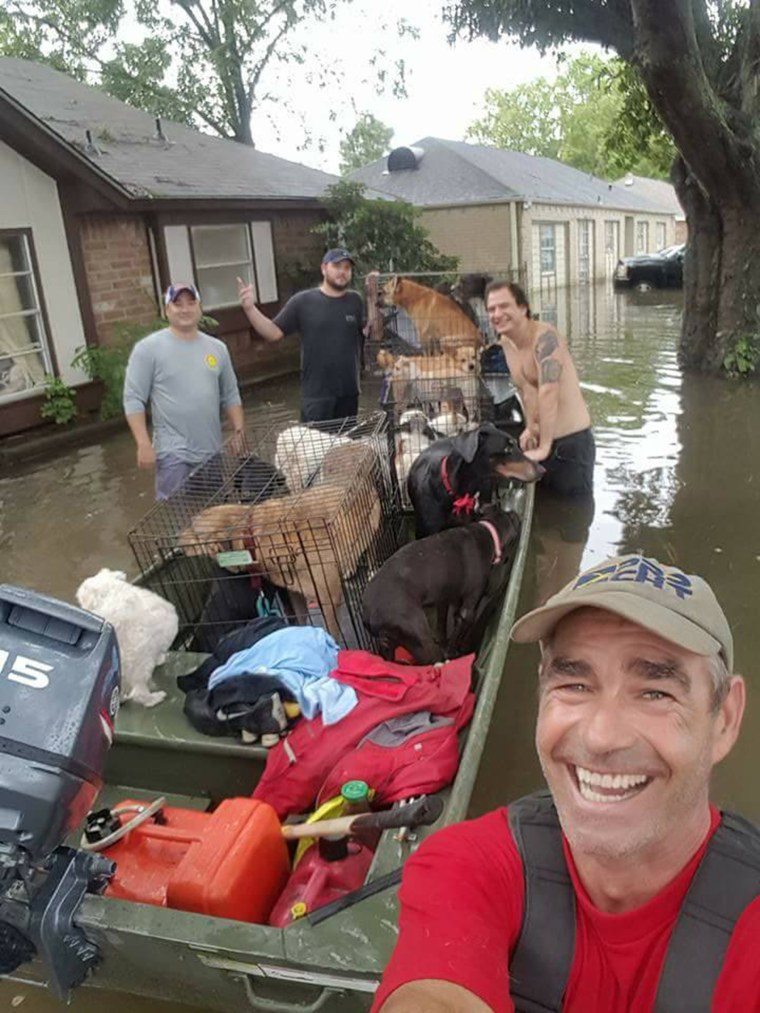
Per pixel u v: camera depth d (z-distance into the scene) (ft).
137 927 4.92
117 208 24.22
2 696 4.66
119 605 7.22
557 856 3.19
